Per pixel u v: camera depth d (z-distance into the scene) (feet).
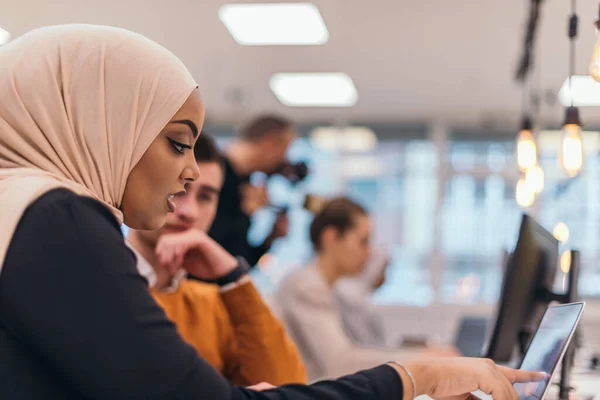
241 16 20.04
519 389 4.66
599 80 5.67
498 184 32.71
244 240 12.32
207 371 3.25
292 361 6.71
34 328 2.96
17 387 3.01
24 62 3.50
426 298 32.48
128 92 3.51
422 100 29.32
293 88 28.19
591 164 31.65
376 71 25.29
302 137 33.30
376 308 31.17
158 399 3.07
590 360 8.66
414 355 10.42
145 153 3.57
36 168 3.40
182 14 19.29
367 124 33.12
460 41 21.53
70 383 3.04
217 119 31.83
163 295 6.38
